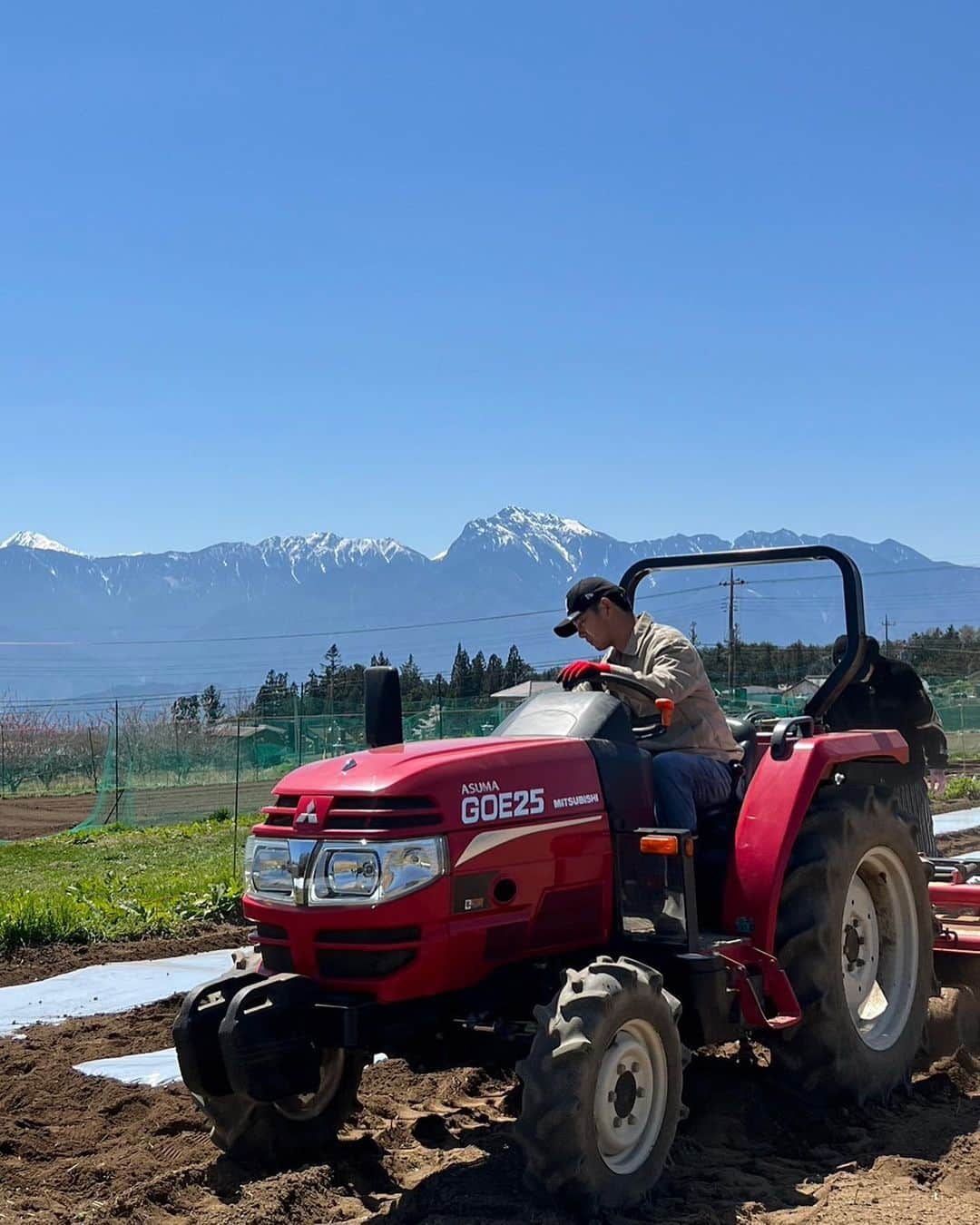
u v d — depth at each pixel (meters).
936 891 6.96
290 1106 5.23
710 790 5.67
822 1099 5.54
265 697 53.41
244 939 10.36
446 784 4.79
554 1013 4.54
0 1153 5.47
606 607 5.94
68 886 13.35
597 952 5.29
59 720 42.31
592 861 5.17
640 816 5.36
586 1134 4.43
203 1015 4.85
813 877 5.47
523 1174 4.62
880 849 5.91
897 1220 4.38
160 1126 5.65
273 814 5.04
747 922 5.38
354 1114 5.61
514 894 4.91
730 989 5.17
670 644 5.82
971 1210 4.48
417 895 4.64
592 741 5.35
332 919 4.69
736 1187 4.80
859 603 6.46
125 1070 6.57
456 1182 4.86
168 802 30.98
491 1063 5.00
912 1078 6.02
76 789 39.16
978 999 6.49
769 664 52.66
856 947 5.90
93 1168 5.20
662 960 5.09
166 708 44.12
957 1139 5.23
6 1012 8.05
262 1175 5.07
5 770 39.50
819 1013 5.41
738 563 6.87
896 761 6.46
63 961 9.68
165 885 12.90
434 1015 4.83
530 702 5.70
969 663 62.28
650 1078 4.77
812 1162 5.07
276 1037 4.64
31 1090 6.30
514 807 4.93
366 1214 4.69
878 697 8.25
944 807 19.56
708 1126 5.36
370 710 5.55
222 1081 4.87
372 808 4.73
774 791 5.52
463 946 4.76
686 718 5.84
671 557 7.07
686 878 5.08
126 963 9.45
